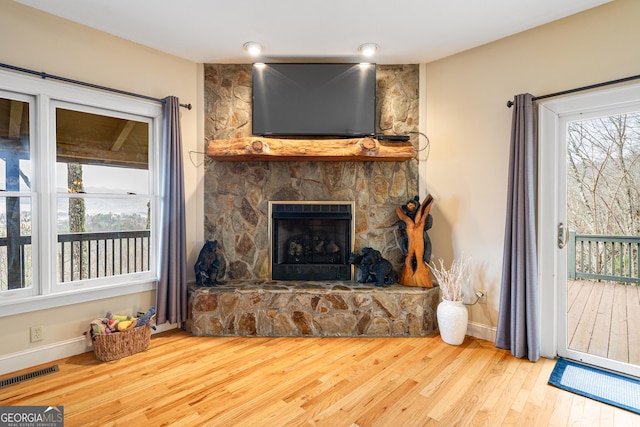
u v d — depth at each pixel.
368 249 3.09
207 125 3.21
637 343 2.24
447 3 2.21
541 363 2.38
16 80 2.20
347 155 2.85
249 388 2.03
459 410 1.82
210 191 3.23
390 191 3.22
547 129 2.47
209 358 2.44
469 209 2.90
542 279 2.50
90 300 2.58
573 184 2.46
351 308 2.86
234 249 3.25
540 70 2.49
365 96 3.03
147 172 2.97
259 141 2.79
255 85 3.05
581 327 2.44
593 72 2.26
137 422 1.71
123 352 2.43
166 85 2.99
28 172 2.32
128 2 2.21
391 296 2.85
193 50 2.94
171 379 2.13
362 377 2.17
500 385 2.07
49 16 2.34
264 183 3.26
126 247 2.85
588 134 2.38
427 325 2.88
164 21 2.45
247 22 2.46
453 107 3.00
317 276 3.23
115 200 2.78
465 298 2.92
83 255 2.61
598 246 2.38
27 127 2.31
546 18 2.38
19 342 2.26
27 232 2.32
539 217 2.50
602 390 2.02
